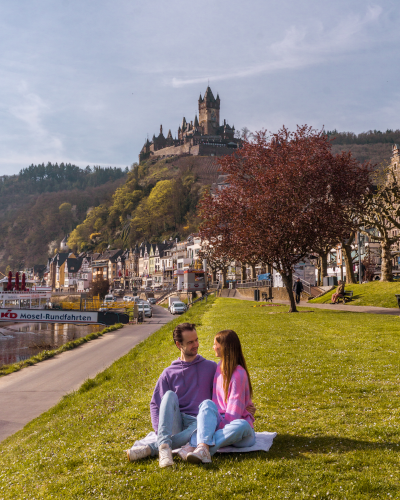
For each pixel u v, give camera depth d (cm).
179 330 578
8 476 608
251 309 3409
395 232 7131
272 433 577
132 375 1379
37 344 3819
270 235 2794
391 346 1288
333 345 1379
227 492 427
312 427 607
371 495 406
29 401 1505
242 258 3155
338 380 888
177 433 545
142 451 533
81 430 769
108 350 2766
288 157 3105
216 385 568
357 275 7088
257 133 3341
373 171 3966
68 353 2762
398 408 672
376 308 3112
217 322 2466
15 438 1006
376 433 565
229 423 527
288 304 4031
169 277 16600
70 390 1666
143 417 753
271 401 772
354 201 3297
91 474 509
